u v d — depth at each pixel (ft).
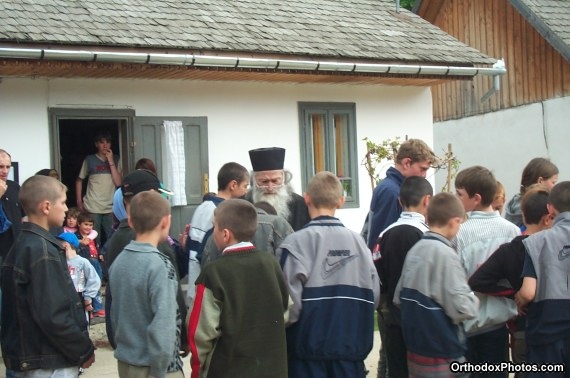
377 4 38.42
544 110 44.11
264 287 11.17
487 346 13.42
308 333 11.76
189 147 28.53
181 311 11.92
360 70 29.17
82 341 11.46
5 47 22.25
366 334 12.05
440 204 12.33
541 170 17.58
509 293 12.97
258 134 30.17
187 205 28.45
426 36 34.42
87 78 26.43
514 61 46.29
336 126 32.68
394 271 13.30
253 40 27.96
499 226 13.78
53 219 11.78
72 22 25.18
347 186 32.71
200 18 29.25
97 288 20.08
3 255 18.04
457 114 50.78
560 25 40.70
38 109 25.52
